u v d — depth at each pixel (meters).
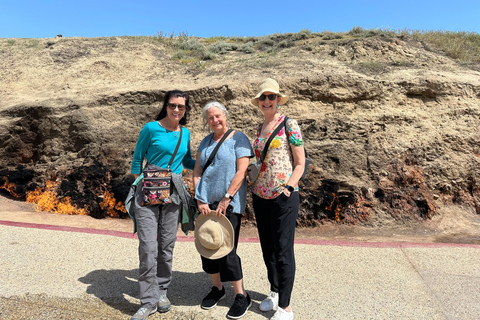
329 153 7.46
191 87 9.16
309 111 8.38
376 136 7.68
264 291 3.88
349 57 10.29
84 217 7.53
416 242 5.69
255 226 6.92
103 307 3.45
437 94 8.35
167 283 3.59
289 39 13.10
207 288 3.94
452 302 3.59
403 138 7.67
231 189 3.23
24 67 12.33
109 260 4.65
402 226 6.67
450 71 9.37
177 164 3.53
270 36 14.12
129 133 8.70
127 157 8.27
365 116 8.05
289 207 3.20
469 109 8.03
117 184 7.73
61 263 4.48
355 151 7.47
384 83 8.44
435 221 6.77
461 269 4.39
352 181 7.12
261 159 3.28
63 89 10.62
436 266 4.49
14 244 5.08
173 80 10.30
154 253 3.33
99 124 8.82
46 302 3.47
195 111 8.87
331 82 8.45
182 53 12.54
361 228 6.67
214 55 11.99
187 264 4.59
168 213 3.49
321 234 6.54
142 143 3.46
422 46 11.06
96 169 8.09
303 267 4.49
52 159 8.82
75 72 11.53
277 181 3.21
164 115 3.63
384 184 7.11
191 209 3.60
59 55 12.93
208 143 3.46
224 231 3.27
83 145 8.72
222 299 3.67
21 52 13.46
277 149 3.24
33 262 4.47
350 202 6.93
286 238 3.21
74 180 8.11
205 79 9.88
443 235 6.34
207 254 3.30
